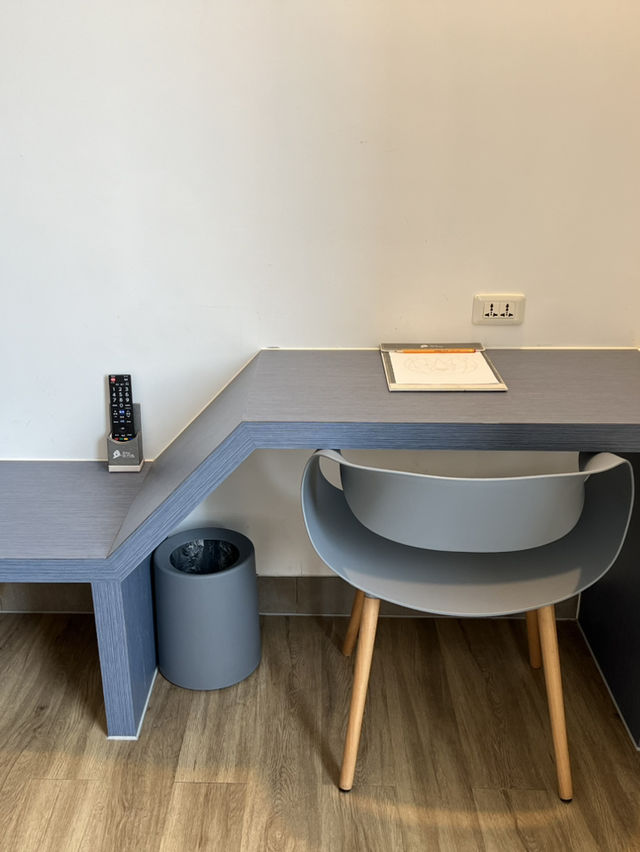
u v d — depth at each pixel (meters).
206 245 2.00
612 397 1.74
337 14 1.82
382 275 2.02
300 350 2.09
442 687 2.04
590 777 1.77
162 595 1.97
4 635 2.23
